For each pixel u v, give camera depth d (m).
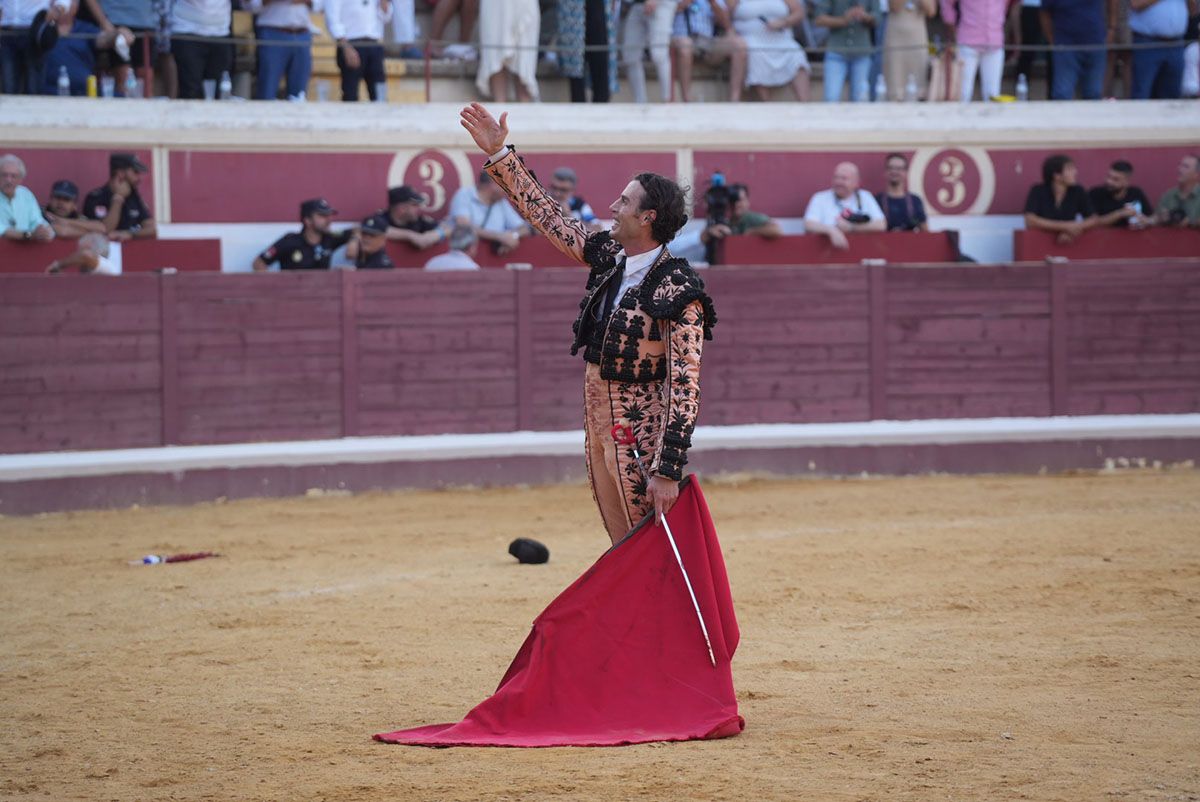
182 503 31.42
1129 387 36.00
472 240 34.47
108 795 10.65
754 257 35.75
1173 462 36.03
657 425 12.51
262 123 34.91
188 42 34.88
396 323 33.22
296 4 35.50
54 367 30.80
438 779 10.80
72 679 14.91
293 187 35.25
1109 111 39.44
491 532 26.69
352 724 12.81
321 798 10.40
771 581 20.42
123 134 33.88
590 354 12.62
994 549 22.83
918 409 35.34
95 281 31.05
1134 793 10.22
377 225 33.78
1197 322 36.16
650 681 12.31
